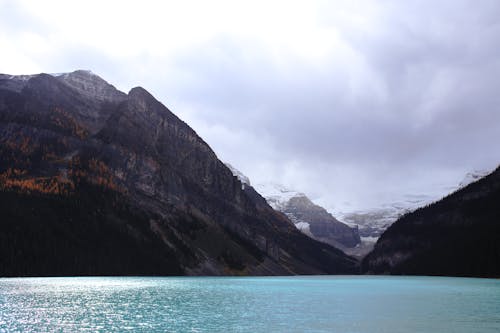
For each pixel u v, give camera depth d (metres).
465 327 77.25
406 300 122.31
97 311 89.44
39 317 81.06
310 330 74.19
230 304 107.94
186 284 171.75
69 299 106.25
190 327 75.00
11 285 140.50
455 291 155.00
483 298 126.94
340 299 125.44
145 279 195.62
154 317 83.94
